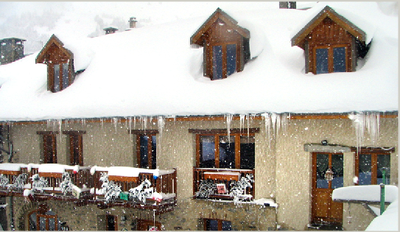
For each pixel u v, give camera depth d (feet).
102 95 36.65
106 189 34.68
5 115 40.65
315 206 29.78
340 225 28.76
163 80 35.24
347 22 27.91
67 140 41.70
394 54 28.27
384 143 26.86
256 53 33.14
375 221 17.33
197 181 34.04
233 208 32.01
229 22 32.19
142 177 33.42
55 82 42.47
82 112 35.32
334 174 29.25
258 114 27.86
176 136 34.76
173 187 34.55
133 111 32.86
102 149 39.09
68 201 40.63
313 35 29.89
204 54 34.06
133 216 37.17
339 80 27.76
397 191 22.16
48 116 36.70
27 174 40.57
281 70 30.60
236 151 32.91
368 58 29.60
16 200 45.34
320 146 28.48
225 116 29.07
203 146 34.50
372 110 24.66
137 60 39.88
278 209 30.07
